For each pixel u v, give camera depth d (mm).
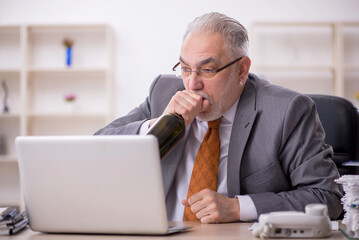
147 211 1042
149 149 1008
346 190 1124
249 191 1548
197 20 1544
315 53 4992
